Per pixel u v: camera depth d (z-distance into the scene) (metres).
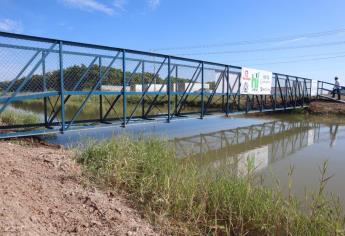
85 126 7.58
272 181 5.52
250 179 4.31
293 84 17.94
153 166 4.59
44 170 4.09
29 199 3.04
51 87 7.14
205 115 11.45
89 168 4.43
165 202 3.63
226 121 14.63
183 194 3.78
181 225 3.30
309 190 5.11
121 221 3.09
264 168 6.66
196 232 3.25
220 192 3.83
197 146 8.86
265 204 3.52
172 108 15.14
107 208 3.31
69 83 7.47
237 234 3.35
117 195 3.85
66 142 7.71
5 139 6.64
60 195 3.41
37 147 6.18
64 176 4.02
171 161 4.97
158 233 3.06
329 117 17.45
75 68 7.50
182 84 10.78
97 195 3.60
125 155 4.77
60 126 7.65
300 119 16.53
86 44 7.22
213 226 3.23
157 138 6.64
